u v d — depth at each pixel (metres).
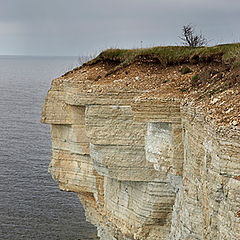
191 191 19.09
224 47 24.75
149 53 27.33
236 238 14.28
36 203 42.88
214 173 15.71
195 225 19.00
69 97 27.36
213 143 15.91
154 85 23.86
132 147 23.77
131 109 23.33
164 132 22.00
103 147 24.39
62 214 40.50
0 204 42.50
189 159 19.48
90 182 28.89
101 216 29.92
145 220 24.30
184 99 20.45
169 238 22.91
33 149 61.59
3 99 112.88
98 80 26.86
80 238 36.19
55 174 30.14
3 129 74.25
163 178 23.14
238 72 19.59
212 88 20.42
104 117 24.05
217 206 15.68
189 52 26.06
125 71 26.94
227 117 16.14
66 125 29.05
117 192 26.27
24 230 37.53
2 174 50.66
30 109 96.38
